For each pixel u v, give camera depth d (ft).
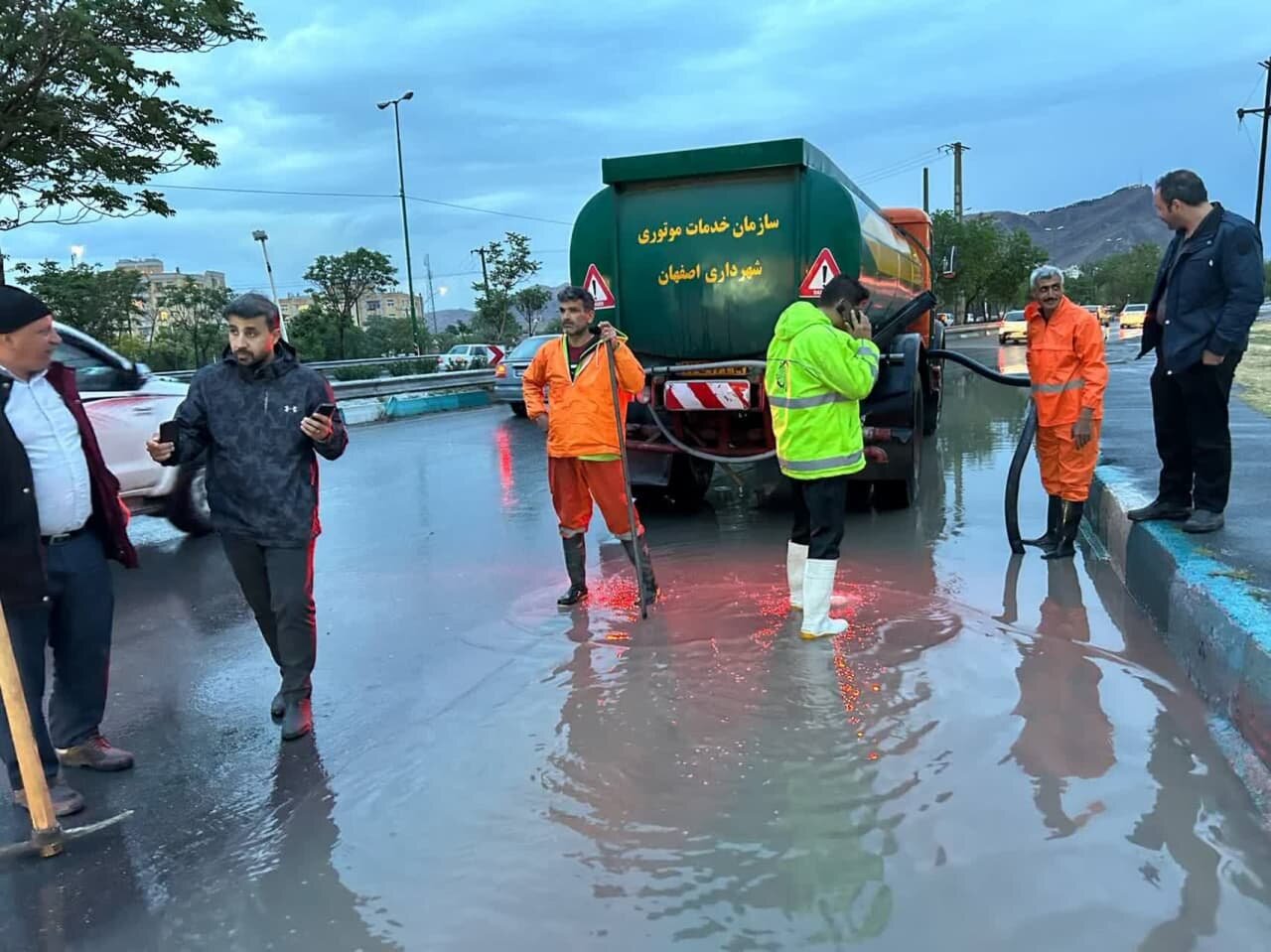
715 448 24.16
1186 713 11.91
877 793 10.18
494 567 20.88
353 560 22.13
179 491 25.35
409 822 10.25
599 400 16.51
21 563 10.51
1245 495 18.20
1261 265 14.94
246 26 45.01
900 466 23.75
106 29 42.52
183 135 47.44
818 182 21.66
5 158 43.14
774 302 22.25
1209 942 7.66
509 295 145.79
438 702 13.43
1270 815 9.50
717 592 18.06
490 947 8.13
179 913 8.97
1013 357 85.71
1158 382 16.61
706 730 11.94
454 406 67.05
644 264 23.12
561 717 12.62
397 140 107.96
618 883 8.91
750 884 8.75
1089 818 9.52
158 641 17.20
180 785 11.59
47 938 8.69
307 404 12.76
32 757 9.98
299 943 8.39
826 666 13.82
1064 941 7.73
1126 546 17.39
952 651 14.19
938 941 7.80
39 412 11.05
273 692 14.57
